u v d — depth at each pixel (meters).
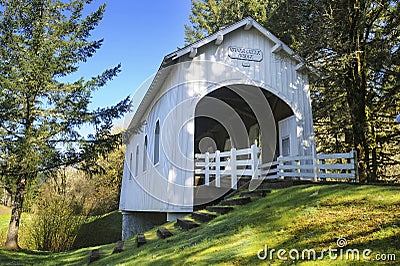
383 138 13.99
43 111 13.10
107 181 26.78
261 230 5.78
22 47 12.90
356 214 5.41
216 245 5.63
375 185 7.04
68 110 13.16
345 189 6.93
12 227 12.81
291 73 12.16
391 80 13.61
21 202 13.05
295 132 11.95
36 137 12.25
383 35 13.12
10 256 11.09
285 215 6.15
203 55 11.11
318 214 5.81
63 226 15.94
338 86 14.03
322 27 12.23
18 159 12.03
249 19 11.63
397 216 4.95
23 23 13.08
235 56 11.49
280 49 11.95
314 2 13.05
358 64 12.41
